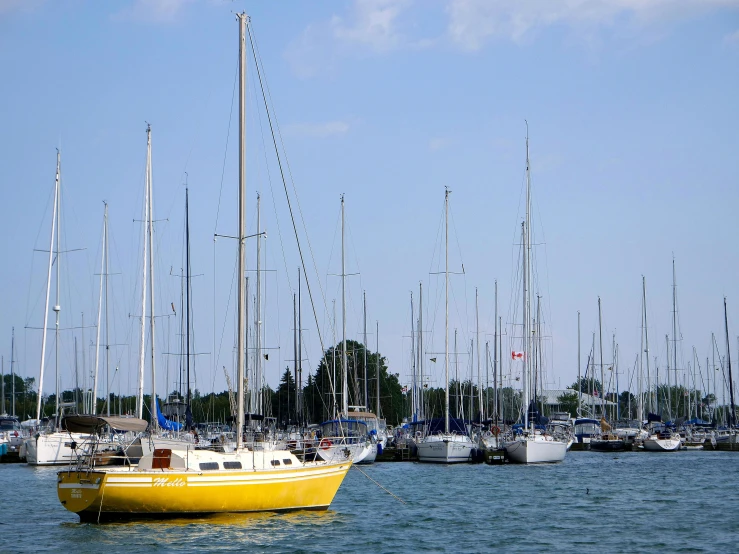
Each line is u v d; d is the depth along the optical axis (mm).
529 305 77625
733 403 107125
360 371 111125
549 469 67562
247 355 68938
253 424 61688
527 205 78375
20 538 31766
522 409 92562
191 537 31625
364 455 69250
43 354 70812
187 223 66500
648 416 107812
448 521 37531
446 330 76688
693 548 31406
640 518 38812
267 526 33875
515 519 38344
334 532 33562
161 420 53906
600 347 113000
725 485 54219
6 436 83188
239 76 38812
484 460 73875
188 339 65750
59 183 71562
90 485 32531
